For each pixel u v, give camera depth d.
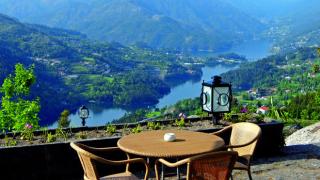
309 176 5.14
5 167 4.83
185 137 4.03
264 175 5.17
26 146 4.89
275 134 6.07
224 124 6.22
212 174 3.24
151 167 5.36
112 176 3.76
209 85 6.04
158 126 6.13
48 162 4.97
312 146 6.47
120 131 6.04
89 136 5.75
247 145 4.03
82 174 5.09
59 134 5.66
